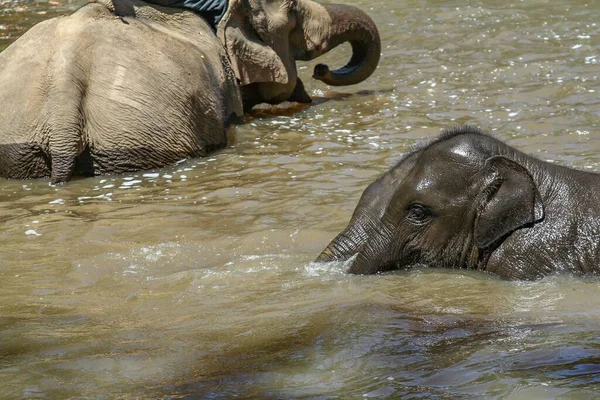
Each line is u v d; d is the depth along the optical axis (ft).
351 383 24.32
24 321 30.78
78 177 49.93
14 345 28.50
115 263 36.86
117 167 50.11
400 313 29.63
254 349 27.14
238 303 31.60
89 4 52.75
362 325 28.50
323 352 26.53
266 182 47.03
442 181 34.09
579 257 32.96
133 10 53.88
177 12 56.08
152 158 50.52
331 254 35.04
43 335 29.30
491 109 57.67
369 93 63.21
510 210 33.24
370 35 63.10
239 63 57.93
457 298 31.01
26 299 33.17
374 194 35.63
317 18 61.93
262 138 54.95
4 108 50.19
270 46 59.52
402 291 31.96
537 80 63.26
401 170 35.81
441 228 34.09
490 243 33.40
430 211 34.14
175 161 51.19
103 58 50.78
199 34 56.08
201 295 32.71
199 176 48.98
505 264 33.37
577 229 33.27
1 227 42.01
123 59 51.03
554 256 33.06
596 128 52.54
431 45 73.72
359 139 53.67
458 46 72.95
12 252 38.68
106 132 49.90
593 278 32.45
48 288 34.42
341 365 25.55
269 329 28.71
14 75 50.60
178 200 45.14
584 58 67.72
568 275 32.63
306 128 56.49
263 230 39.78
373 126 56.03
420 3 86.28
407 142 52.54
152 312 31.22
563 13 80.79
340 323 28.78
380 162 49.24
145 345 27.96
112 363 26.61
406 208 34.37
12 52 51.44
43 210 44.47
